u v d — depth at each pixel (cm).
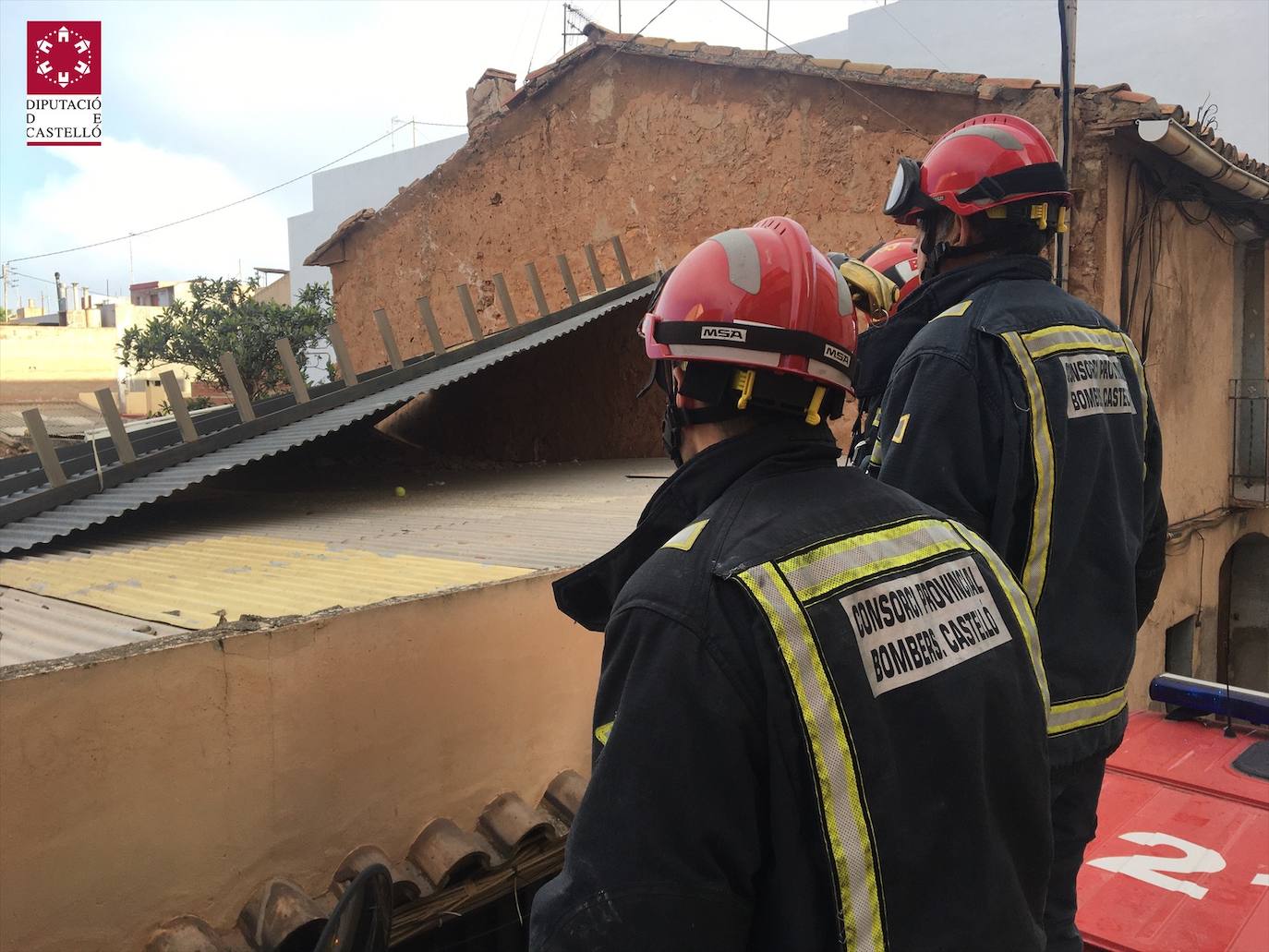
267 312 2038
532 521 431
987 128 211
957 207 206
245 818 211
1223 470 941
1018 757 117
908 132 748
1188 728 385
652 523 137
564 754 282
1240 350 966
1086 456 186
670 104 930
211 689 204
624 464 814
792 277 127
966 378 186
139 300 5100
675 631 104
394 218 1259
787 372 125
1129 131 625
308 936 208
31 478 478
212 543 393
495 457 983
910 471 185
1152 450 215
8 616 269
